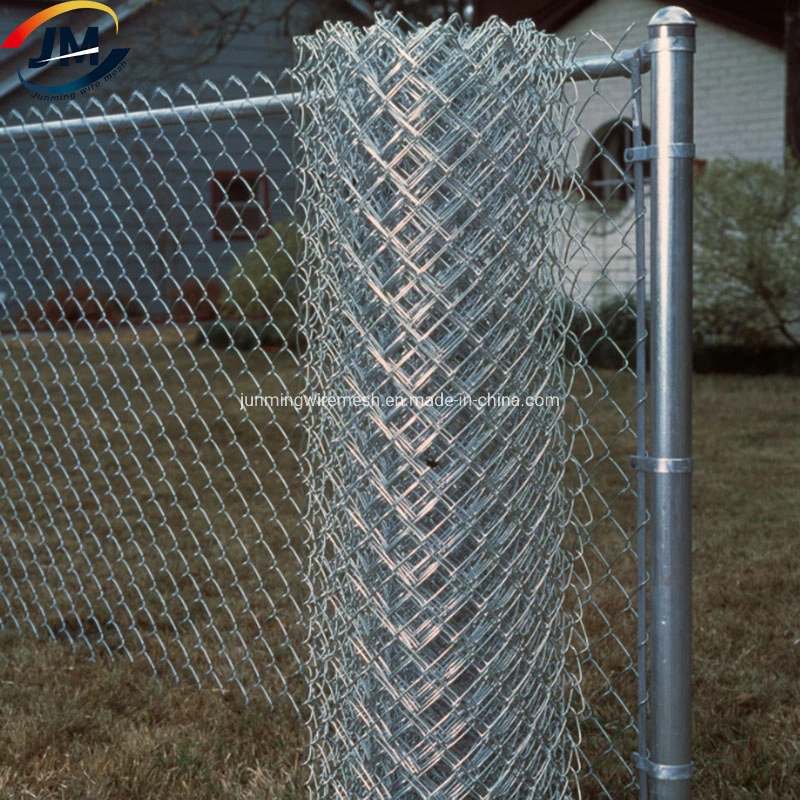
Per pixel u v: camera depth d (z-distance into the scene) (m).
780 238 10.11
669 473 2.00
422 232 2.00
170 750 2.76
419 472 2.03
